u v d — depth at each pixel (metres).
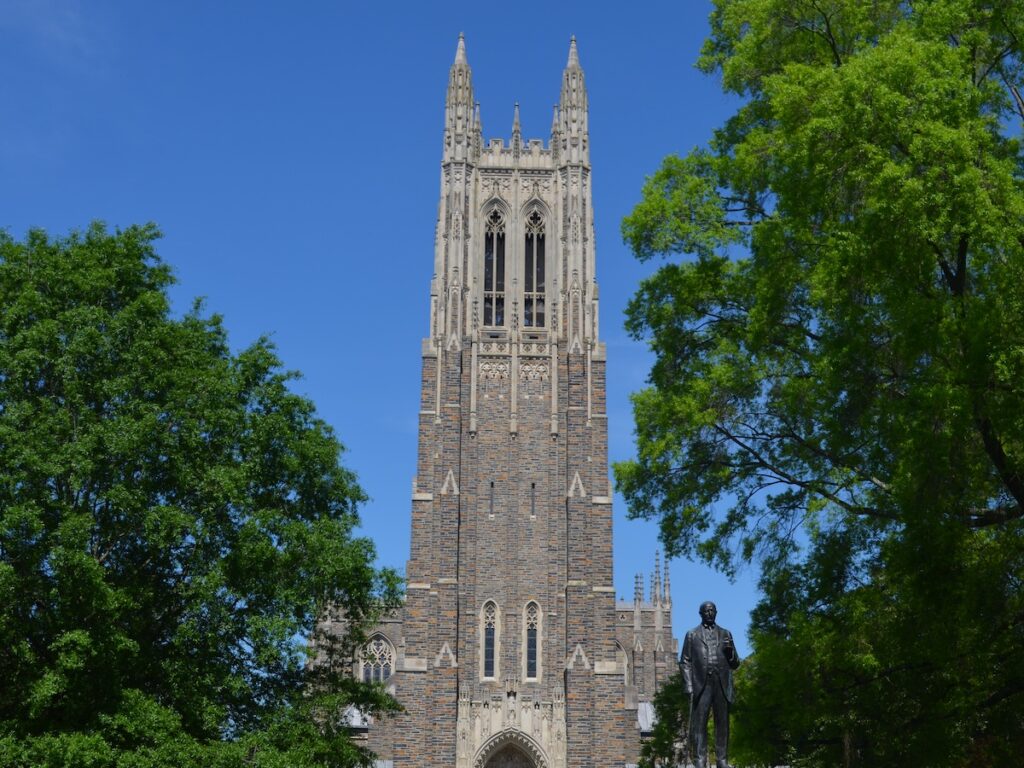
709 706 24.88
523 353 86.75
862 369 33.34
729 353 39.41
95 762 34.75
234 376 44.97
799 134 32.75
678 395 40.50
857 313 32.62
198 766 36.69
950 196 29.39
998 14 32.62
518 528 82.56
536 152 92.44
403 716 77.25
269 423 44.59
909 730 34.00
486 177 91.69
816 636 35.44
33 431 37.91
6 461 37.22
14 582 36.19
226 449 43.12
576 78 93.50
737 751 37.84
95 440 38.28
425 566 80.44
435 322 87.12
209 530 41.25
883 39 34.00
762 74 39.53
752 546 39.41
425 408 84.44
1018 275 29.44
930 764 33.22
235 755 37.25
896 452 32.62
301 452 45.69
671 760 62.97
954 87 30.77
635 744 99.81
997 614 31.47
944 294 31.00
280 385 46.69
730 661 25.05
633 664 109.88
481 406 85.44
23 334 39.47
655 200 40.50
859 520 36.66
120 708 37.12
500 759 79.75
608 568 81.31
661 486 41.31
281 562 42.06
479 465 83.88
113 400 40.59
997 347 28.59
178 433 41.22
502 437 84.69
